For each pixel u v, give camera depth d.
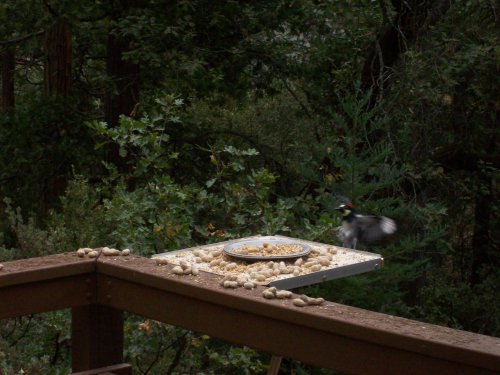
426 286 15.95
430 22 11.60
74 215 7.54
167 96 7.08
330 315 2.24
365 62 12.32
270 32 13.09
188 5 12.03
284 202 7.37
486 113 13.69
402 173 9.47
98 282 2.88
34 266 2.76
